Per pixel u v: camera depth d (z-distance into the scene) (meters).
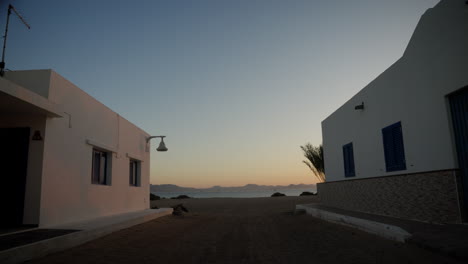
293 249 6.92
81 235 7.43
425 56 8.38
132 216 11.19
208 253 6.73
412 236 6.15
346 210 11.86
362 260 5.54
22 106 7.38
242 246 7.44
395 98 9.85
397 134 9.88
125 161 13.38
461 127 7.33
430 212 7.60
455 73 7.32
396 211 8.95
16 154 8.20
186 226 11.04
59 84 8.80
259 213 16.14
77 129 9.71
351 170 13.37
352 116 13.12
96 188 10.80
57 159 8.71
